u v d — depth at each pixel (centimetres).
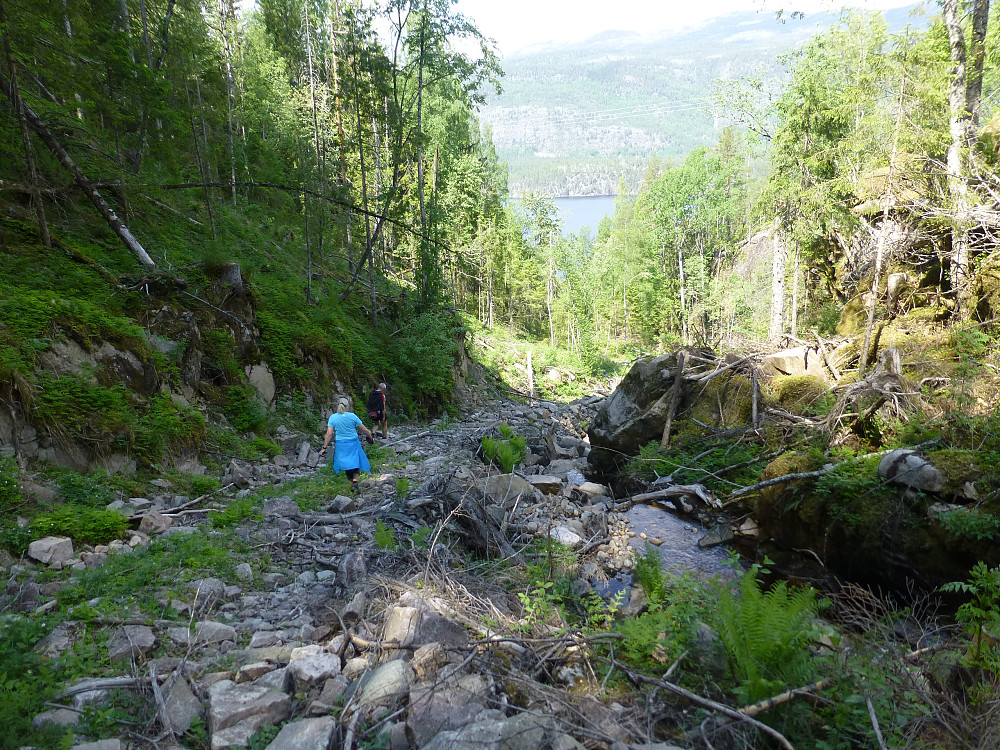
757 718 339
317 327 1448
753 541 840
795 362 1256
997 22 1511
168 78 1580
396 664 364
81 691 344
